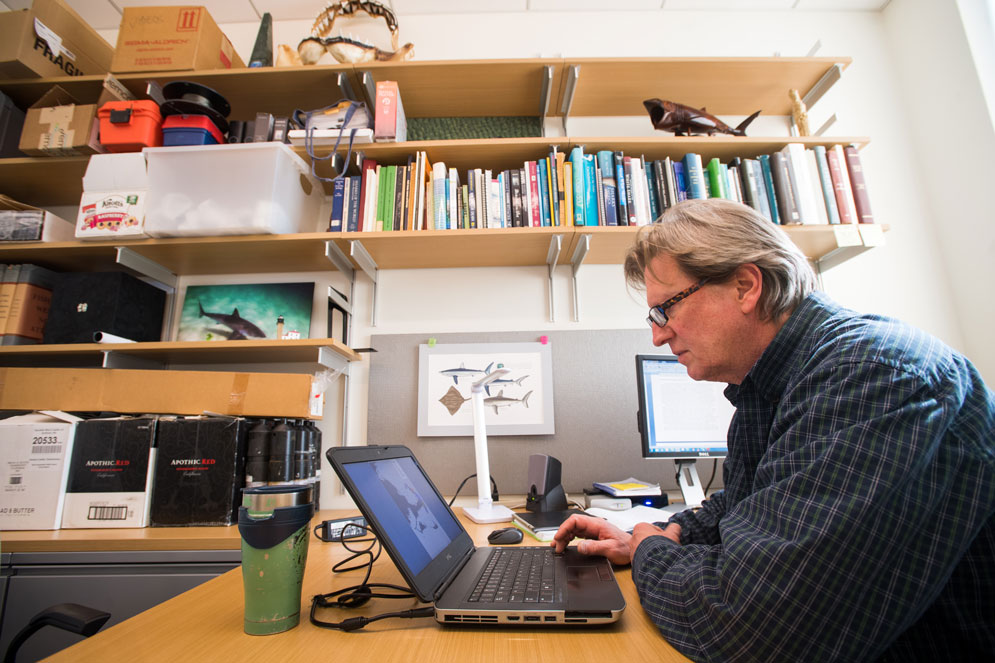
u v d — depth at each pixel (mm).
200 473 1329
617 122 1969
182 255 1696
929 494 450
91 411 1467
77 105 1649
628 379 1731
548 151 1683
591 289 1831
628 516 1213
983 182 1722
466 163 1753
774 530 476
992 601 520
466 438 1688
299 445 1467
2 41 1646
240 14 2062
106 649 491
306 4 2018
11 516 1277
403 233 1564
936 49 1881
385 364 1750
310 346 1538
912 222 1885
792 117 1980
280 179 1575
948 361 527
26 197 1894
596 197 1621
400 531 633
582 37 2049
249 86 1757
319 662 460
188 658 470
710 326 712
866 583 431
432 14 2066
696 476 1495
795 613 434
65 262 1758
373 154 1688
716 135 1700
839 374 527
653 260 749
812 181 1619
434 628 545
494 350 1749
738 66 1698
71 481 1316
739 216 710
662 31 2059
